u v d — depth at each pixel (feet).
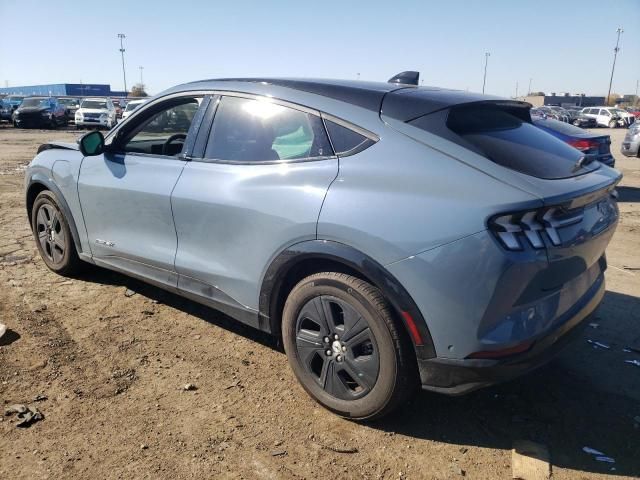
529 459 8.63
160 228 12.29
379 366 8.82
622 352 12.38
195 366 11.33
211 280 11.32
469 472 8.43
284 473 8.27
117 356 11.59
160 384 10.59
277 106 10.59
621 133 115.65
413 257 8.17
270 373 11.14
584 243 8.94
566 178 8.74
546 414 9.96
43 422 9.26
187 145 11.98
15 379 10.50
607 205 10.25
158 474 8.14
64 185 14.65
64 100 145.59
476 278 7.79
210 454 8.62
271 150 10.47
